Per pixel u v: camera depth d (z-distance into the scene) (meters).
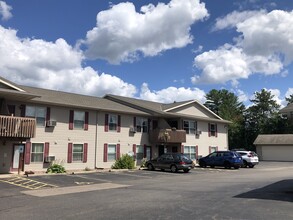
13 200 12.67
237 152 35.53
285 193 13.96
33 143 24.70
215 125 41.00
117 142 30.56
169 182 19.00
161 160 27.97
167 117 35.69
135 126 32.56
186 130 36.56
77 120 27.73
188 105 37.66
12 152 23.67
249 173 25.91
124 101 35.28
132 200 12.42
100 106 29.56
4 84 22.08
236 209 10.40
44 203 11.95
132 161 29.39
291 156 51.22
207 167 33.75
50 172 23.83
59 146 26.19
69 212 10.20
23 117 22.97
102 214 9.84
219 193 14.06
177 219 9.03
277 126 61.28
